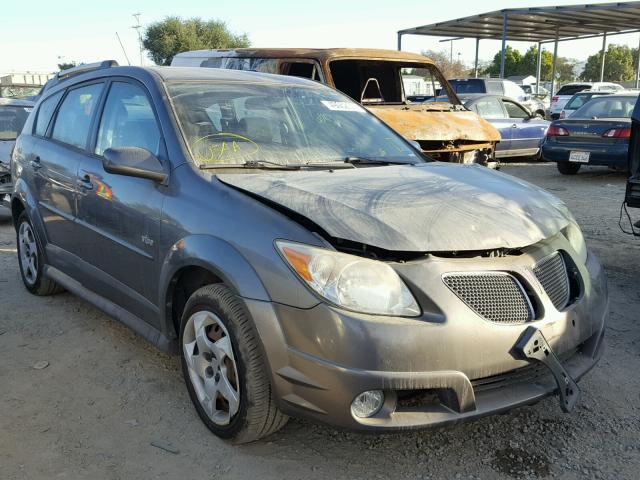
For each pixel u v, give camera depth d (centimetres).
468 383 245
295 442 291
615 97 1127
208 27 5094
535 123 1331
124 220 342
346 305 240
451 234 259
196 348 300
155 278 321
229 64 838
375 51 811
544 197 327
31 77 3906
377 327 237
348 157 363
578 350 299
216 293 275
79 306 476
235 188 290
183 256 288
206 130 335
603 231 697
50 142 451
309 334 243
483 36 2897
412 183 308
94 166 379
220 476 267
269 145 347
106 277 377
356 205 270
